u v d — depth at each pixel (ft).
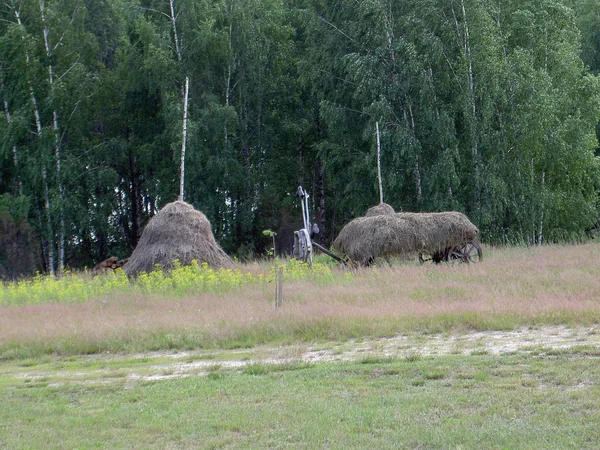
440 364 36.65
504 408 28.40
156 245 83.56
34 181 123.65
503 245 113.80
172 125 129.59
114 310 60.29
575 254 82.84
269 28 146.61
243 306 56.65
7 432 29.86
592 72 159.22
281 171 155.53
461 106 123.13
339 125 131.54
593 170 135.33
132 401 34.06
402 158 124.67
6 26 128.98
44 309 62.80
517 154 123.44
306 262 85.25
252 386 34.88
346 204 137.80
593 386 30.78
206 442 26.84
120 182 153.28
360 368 37.27
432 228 82.84
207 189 137.39
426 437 25.58
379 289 61.82
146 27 131.95
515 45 131.34
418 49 124.88
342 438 26.21
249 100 145.79
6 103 127.24
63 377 41.09
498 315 47.83
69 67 131.34
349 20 133.90
